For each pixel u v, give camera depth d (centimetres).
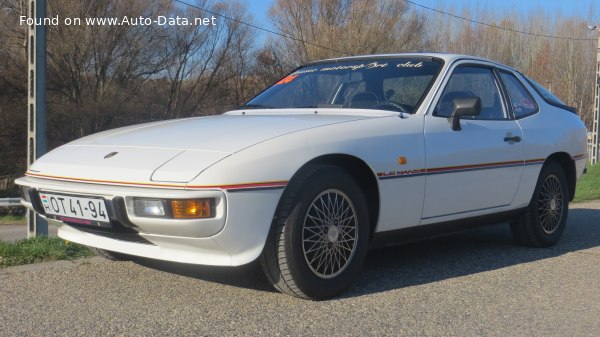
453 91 465
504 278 441
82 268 444
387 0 3538
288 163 347
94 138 416
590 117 4622
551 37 4581
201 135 372
